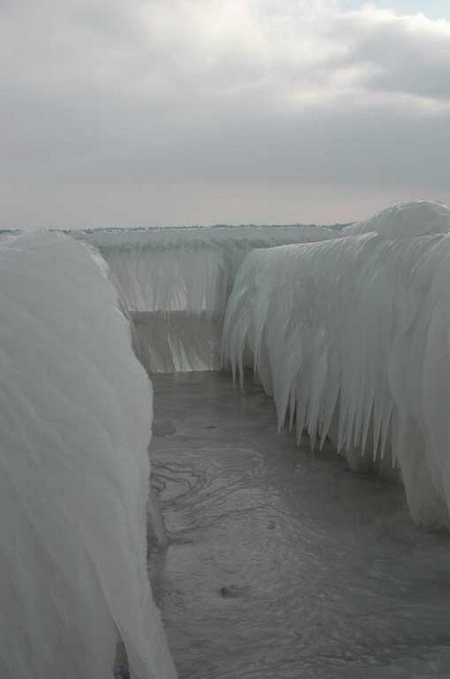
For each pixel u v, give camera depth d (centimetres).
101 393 78
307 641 103
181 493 174
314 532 146
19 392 73
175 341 379
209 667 96
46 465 71
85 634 69
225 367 371
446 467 122
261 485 179
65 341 80
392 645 101
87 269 94
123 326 90
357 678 92
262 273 308
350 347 176
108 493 72
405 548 137
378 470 185
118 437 76
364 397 168
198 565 130
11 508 68
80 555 69
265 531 147
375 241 172
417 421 138
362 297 169
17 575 67
